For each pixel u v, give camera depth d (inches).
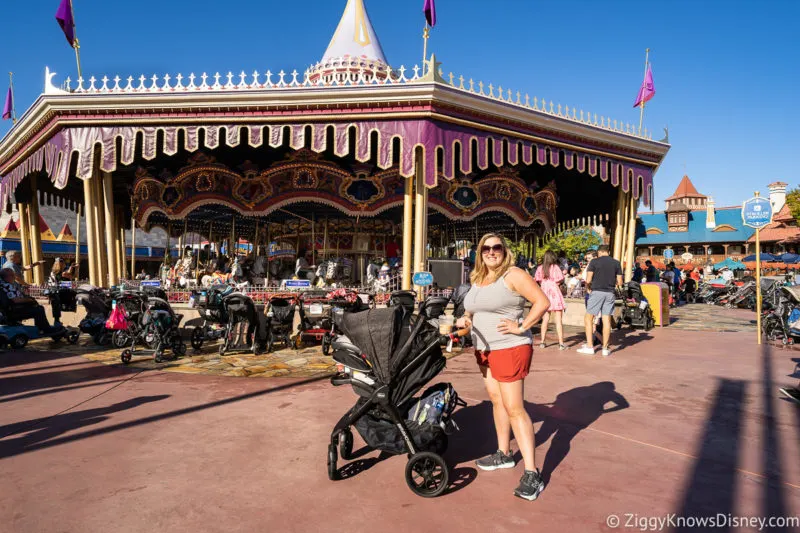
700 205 3051.2
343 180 515.2
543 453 144.9
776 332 362.9
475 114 389.7
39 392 216.2
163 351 301.0
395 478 128.3
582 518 107.0
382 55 636.1
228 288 331.0
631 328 456.1
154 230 1274.6
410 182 390.9
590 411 186.4
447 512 109.8
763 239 1993.1
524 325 118.0
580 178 587.2
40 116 410.0
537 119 416.5
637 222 664.4
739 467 134.4
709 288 898.1
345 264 533.0
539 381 234.5
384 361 125.8
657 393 212.7
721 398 204.8
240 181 518.0
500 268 126.0
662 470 132.6
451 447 150.6
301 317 339.3
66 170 397.4
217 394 212.2
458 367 273.7
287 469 133.6
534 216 599.5
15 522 104.9
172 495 118.0
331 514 109.0
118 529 102.3
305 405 194.7
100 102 385.1
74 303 372.8
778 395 209.6
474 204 551.2
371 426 128.3
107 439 156.9
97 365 279.0
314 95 372.5
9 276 346.0
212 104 380.5
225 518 107.1
